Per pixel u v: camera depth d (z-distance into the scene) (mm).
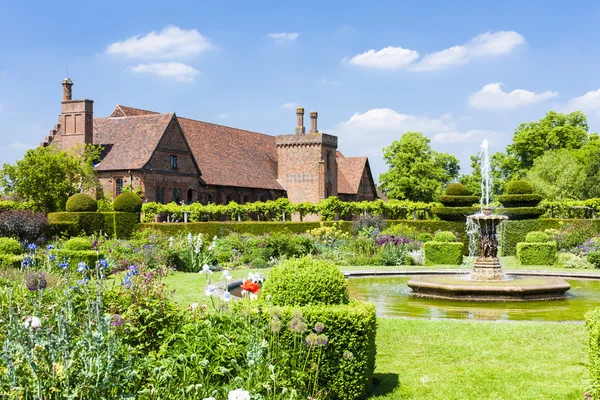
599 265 28250
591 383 8047
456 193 42844
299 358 7695
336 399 7945
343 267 28281
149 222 44688
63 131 53312
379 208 51531
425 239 37031
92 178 49531
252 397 6098
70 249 23875
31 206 46500
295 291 8406
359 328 7961
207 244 29344
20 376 5512
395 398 8141
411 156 75688
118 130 54750
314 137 68688
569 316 14594
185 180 54625
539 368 9250
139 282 9672
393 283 22250
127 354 6711
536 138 77188
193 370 6777
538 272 24219
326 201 49031
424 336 11133
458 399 8039
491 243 19859
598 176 69125
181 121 61531
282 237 31188
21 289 11477
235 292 17906
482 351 10148
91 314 7012
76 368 5547
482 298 17250
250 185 63125
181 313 8422
